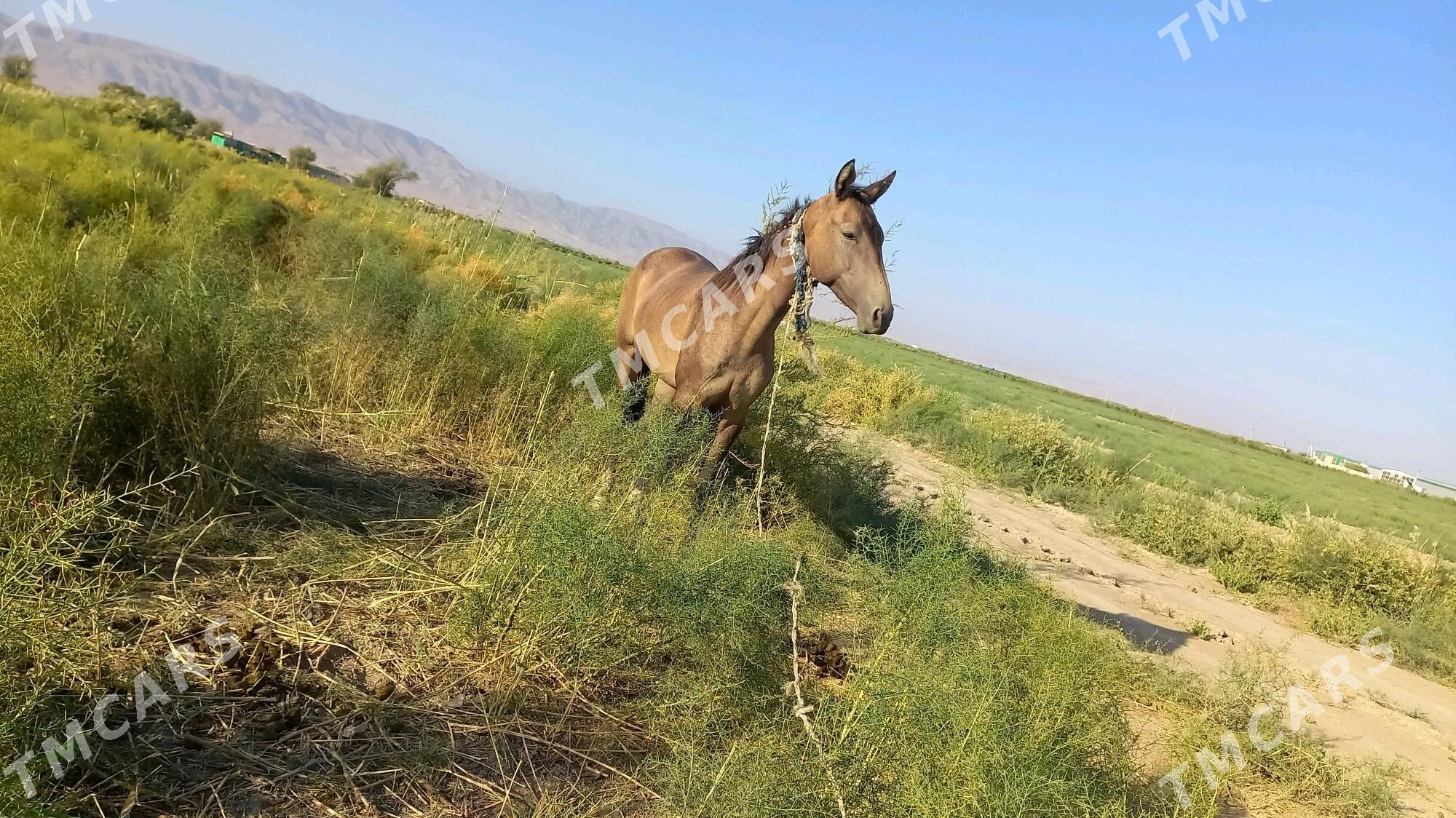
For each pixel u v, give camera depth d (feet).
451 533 12.30
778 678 9.95
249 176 40.11
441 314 19.26
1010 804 6.87
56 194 20.89
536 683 9.45
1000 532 28.50
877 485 22.11
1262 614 27.45
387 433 16.01
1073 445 48.47
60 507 7.79
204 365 11.27
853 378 51.52
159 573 9.47
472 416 18.30
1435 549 41.60
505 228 43.14
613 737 8.95
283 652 8.68
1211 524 35.76
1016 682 9.20
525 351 19.67
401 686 8.76
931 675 8.43
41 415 8.09
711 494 13.89
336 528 11.60
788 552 11.25
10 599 6.29
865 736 7.77
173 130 56.24
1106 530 36.35
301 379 16.28
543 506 9.87
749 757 7.61
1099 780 8.86
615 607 9.55
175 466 10.83
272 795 6.83
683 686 9.29
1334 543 31.94
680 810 7.26
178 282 12.64
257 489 11.51
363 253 22.43
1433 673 24.40
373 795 7.18
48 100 40.57
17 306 9.14
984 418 52.11
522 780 7.89
